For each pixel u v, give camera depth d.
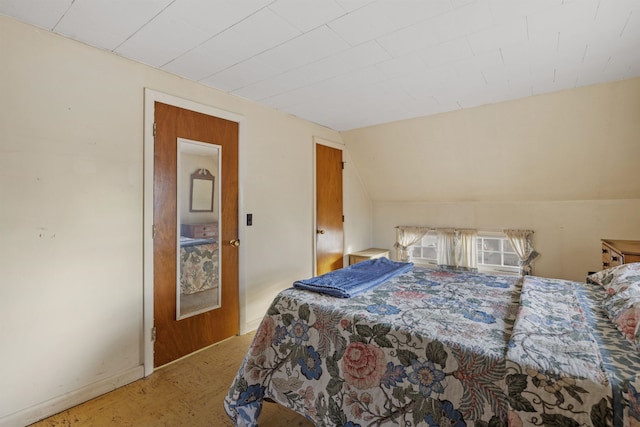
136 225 2.05
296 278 3.31
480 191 3.69
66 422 1.66
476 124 3.08
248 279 2.81
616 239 3.08
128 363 2.01
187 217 2.35
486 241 3.82
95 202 1.86
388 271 2.26
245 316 2.78
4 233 1.56
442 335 1.23
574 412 0.90
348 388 1.37
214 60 2.04
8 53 1.56
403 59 2.02
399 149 3.72
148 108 2.10
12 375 1.58
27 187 1.62
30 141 1.63
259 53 1.95
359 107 2.96
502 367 1.05
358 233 4.37
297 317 1.61
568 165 3.03
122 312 1.98
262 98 2.74
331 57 2.00
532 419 0.95
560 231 3.36
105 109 1.91
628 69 2.16
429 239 4.22
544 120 2.79
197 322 2.43
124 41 1.80
